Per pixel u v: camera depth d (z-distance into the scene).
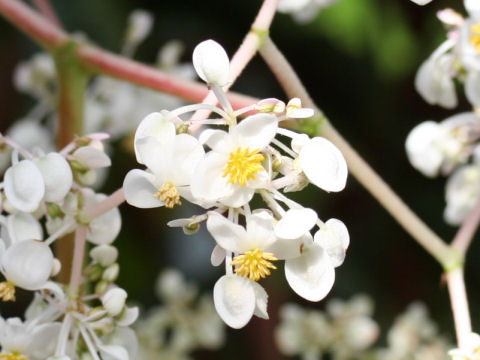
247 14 0.61
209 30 0.62
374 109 0.62
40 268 0.35
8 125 0.61
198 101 0.43
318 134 0.40
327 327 0.58
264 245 0.34
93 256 0.37
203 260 0.62
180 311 0.60
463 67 0.42
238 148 0.34
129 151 0.54
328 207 0.61
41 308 0.37
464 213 0.47
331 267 0.34
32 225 0.35
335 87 0.62
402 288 0.63
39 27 0.46
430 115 0.61
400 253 0.63
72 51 0.45
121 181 0.59
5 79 0.61
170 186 0.34
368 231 0.63
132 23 0.52
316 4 0.49
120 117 0.53
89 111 0.53
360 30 0.57
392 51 0.57
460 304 0.41
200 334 0.60
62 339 0.36
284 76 0.40
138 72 0.44
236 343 0.61
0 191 0.36
